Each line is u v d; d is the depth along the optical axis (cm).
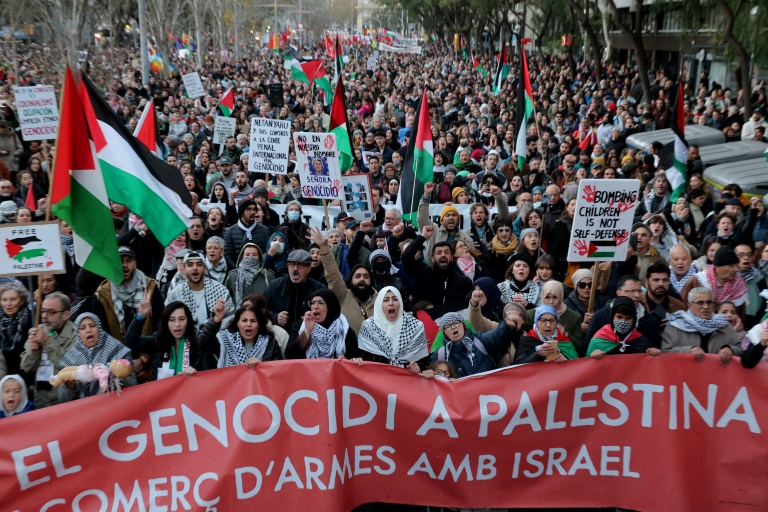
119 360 541
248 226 1002
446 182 1325
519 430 574
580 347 689
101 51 3597
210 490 553
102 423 539
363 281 737
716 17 2797
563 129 2142
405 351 636
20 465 526
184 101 2689
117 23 4728
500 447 576
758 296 804
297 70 2655
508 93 3034
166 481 550
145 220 711
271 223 1174
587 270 789
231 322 638
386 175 1428
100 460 540
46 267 609
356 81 3994
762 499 567
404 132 2003
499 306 776
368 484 579
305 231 1101
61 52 2620
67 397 580
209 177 1427
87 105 694
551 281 688
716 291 765
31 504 531
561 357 578
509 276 832
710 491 571
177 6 4566
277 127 1259
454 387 571
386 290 637
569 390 573
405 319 641
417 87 3116
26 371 623
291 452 562
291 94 3353
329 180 920
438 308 798
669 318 670
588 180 658
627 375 573
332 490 564
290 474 564
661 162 1294
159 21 4200
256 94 3161
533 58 5506
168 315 621
